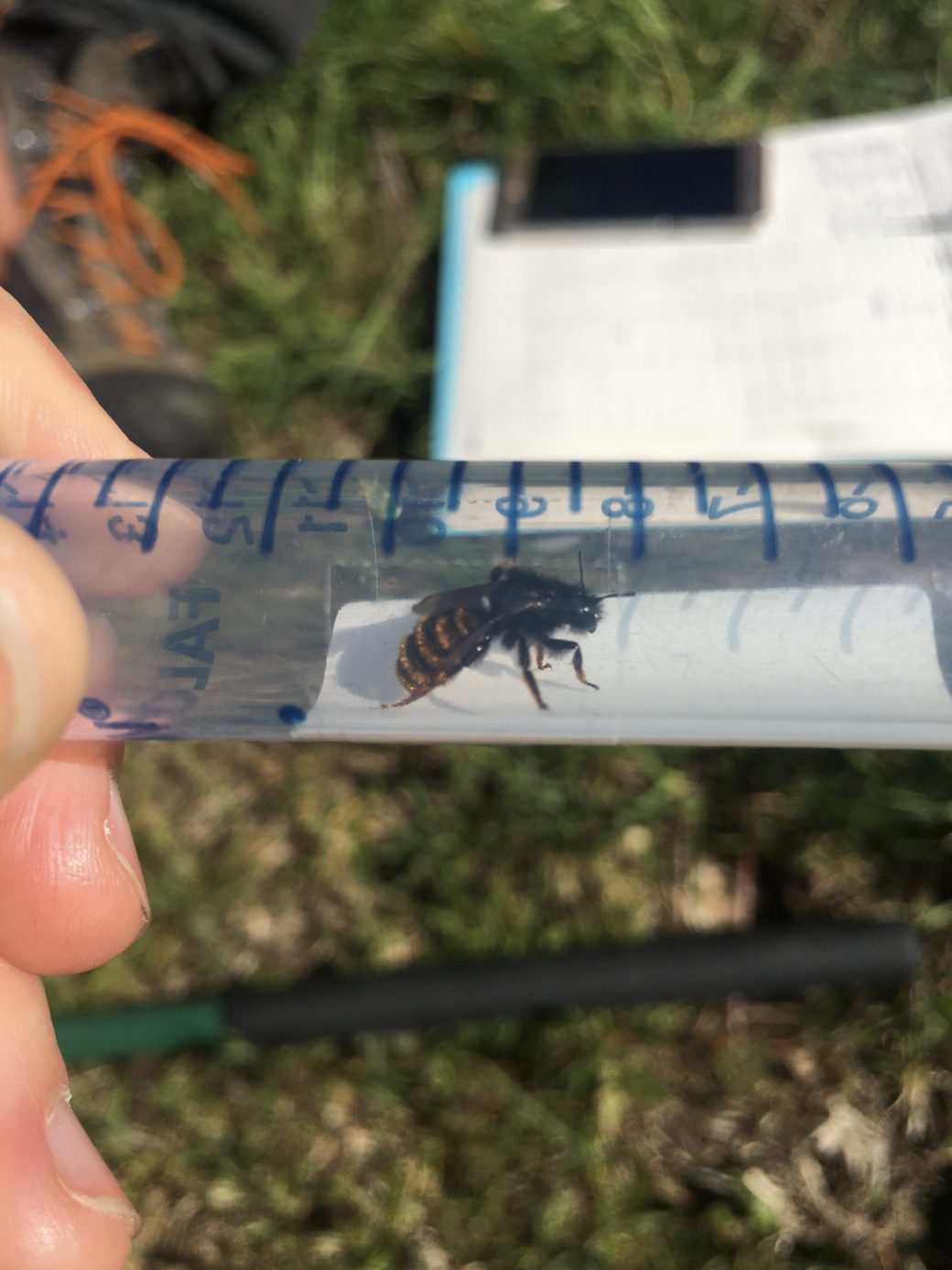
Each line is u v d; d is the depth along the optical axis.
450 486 0.07
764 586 0.06
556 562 0.07
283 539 0.07
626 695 0.07
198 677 0.07
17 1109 0.07
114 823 0.08
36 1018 0.08
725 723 0.07
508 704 0.07
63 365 0.08
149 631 0.07
